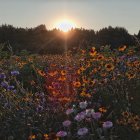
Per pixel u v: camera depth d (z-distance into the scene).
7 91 2.32
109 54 3.95
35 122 1.94
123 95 2.23
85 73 2.79
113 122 1.88
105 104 2.15
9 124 1.93
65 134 1.64
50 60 4.70
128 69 2.91
